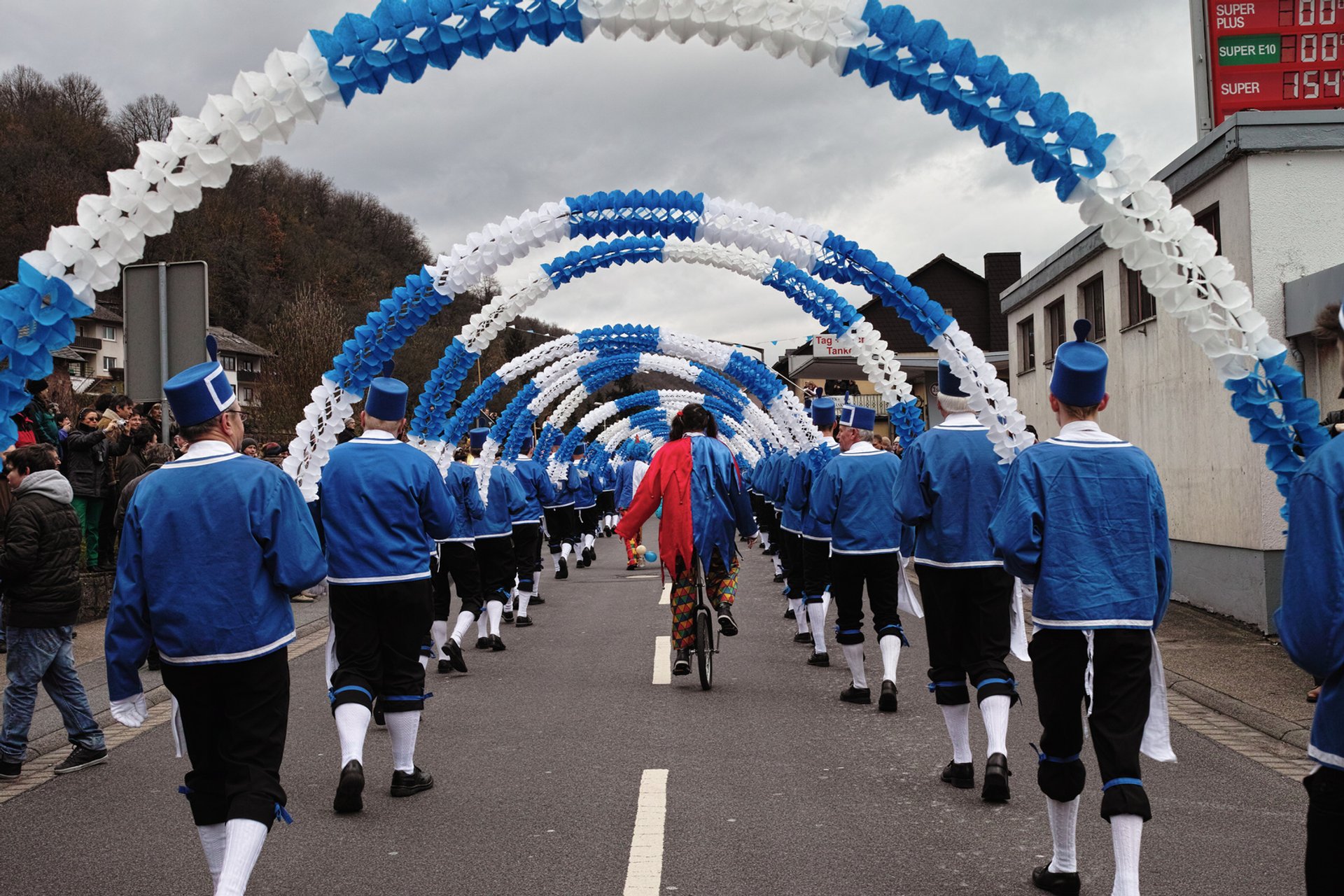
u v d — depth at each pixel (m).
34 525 5.87
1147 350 12.79
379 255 63.19
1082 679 3.81
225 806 3.74
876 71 4.52
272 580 3.74
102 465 12.02
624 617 12.47
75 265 3.89
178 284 7.88
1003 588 5.39
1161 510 3.85
